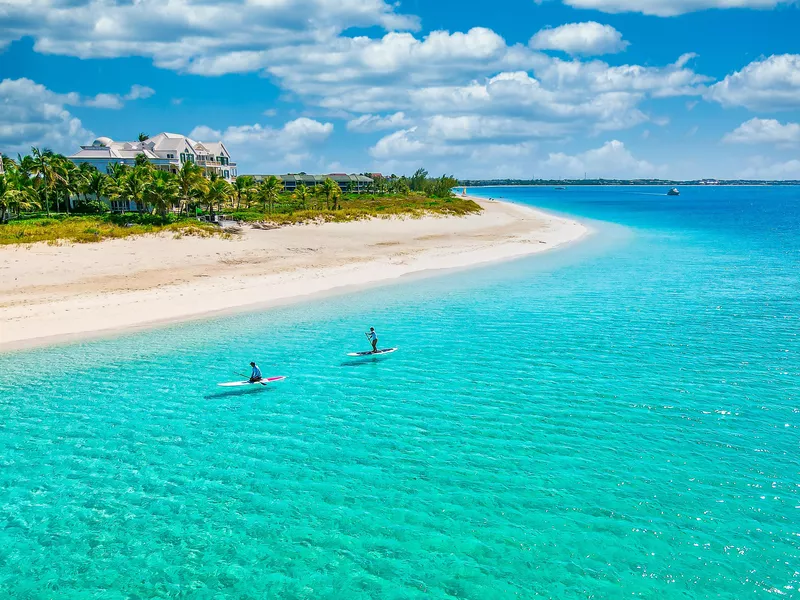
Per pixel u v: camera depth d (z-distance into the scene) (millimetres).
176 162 130375
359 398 26312
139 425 23859
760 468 19125
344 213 96250
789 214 155625
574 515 16812
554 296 47188
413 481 18984
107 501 18281
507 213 139875
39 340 35531
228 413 24969
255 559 15438
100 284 48969
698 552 15062
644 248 78062
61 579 14789
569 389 26609
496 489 18312
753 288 48844
